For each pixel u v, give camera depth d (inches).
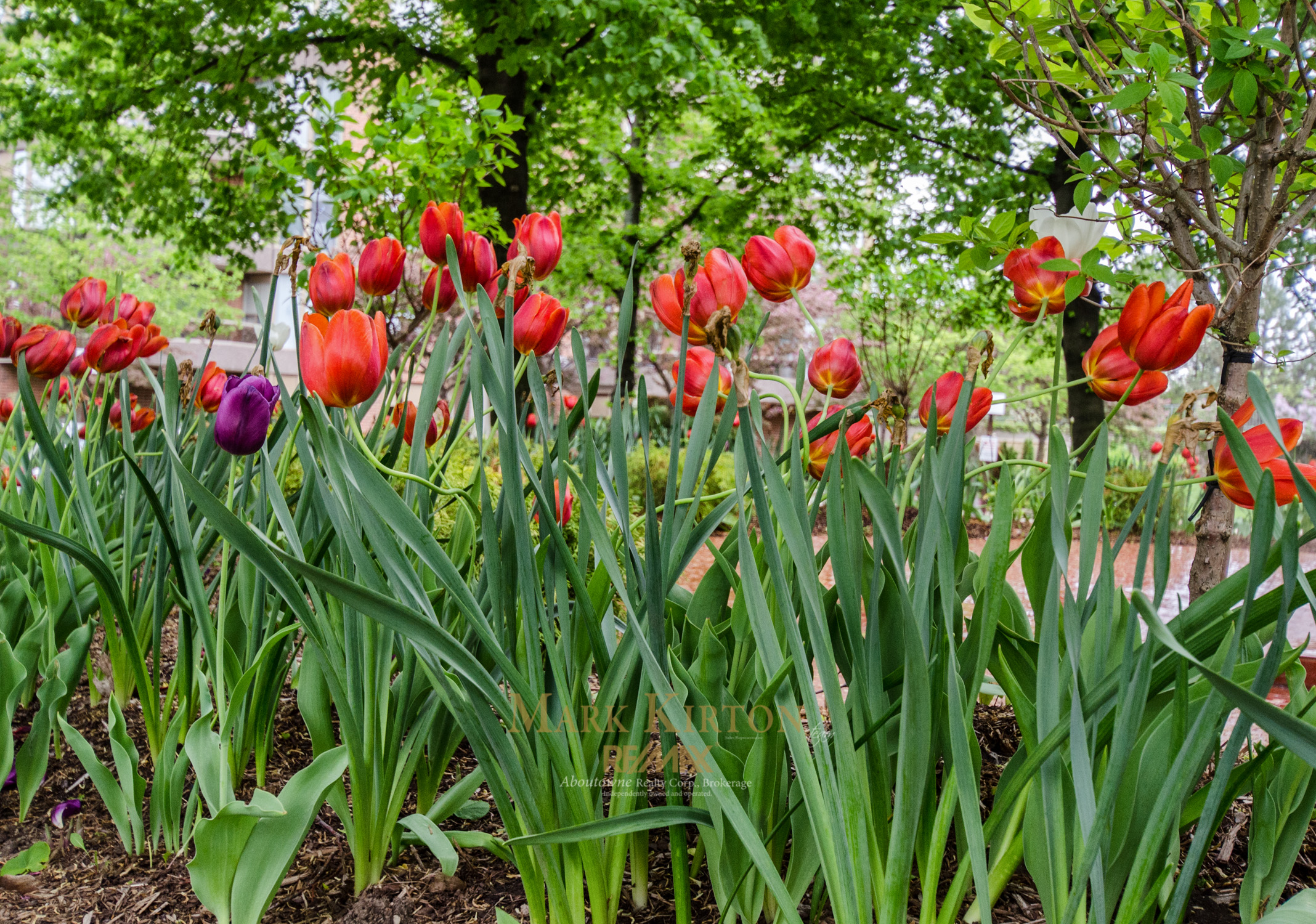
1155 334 38.0
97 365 62.9
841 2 310.7
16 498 73.6
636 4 248.2
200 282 660.7
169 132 332.5
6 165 604.7
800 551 36.6
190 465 77.2
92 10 314.8
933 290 416.5
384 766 50.9
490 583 43.4
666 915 48.5
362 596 34.3
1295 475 28.6
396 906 48.8
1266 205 62.9
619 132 442.6
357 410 61.1
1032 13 66.3
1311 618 136.4
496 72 290.4
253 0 302.0
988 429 486.9
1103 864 37.7
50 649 63.3
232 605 65.2
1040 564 43.4
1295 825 42.7
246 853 44.3
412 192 196.1
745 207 425.4
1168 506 33.4
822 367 54.4
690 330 45.0
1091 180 57.8
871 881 38.8
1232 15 63.7
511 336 39.9
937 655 38.8
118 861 54.9
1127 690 33.6
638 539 62.6
